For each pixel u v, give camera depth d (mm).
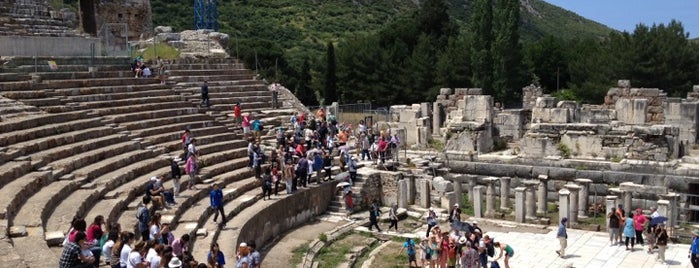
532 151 39812
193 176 28562
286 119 41281
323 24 126062
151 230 19984
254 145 33031
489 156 40781
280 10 129125
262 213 28297
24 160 23531
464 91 49031
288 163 31797
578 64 73938
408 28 91688
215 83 42406
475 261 24312
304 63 92625
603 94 65625
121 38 48875
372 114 55094
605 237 31031
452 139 43188
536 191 36781
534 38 152375
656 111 43531
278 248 28125
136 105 34438
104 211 22078
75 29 42719
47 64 34375
